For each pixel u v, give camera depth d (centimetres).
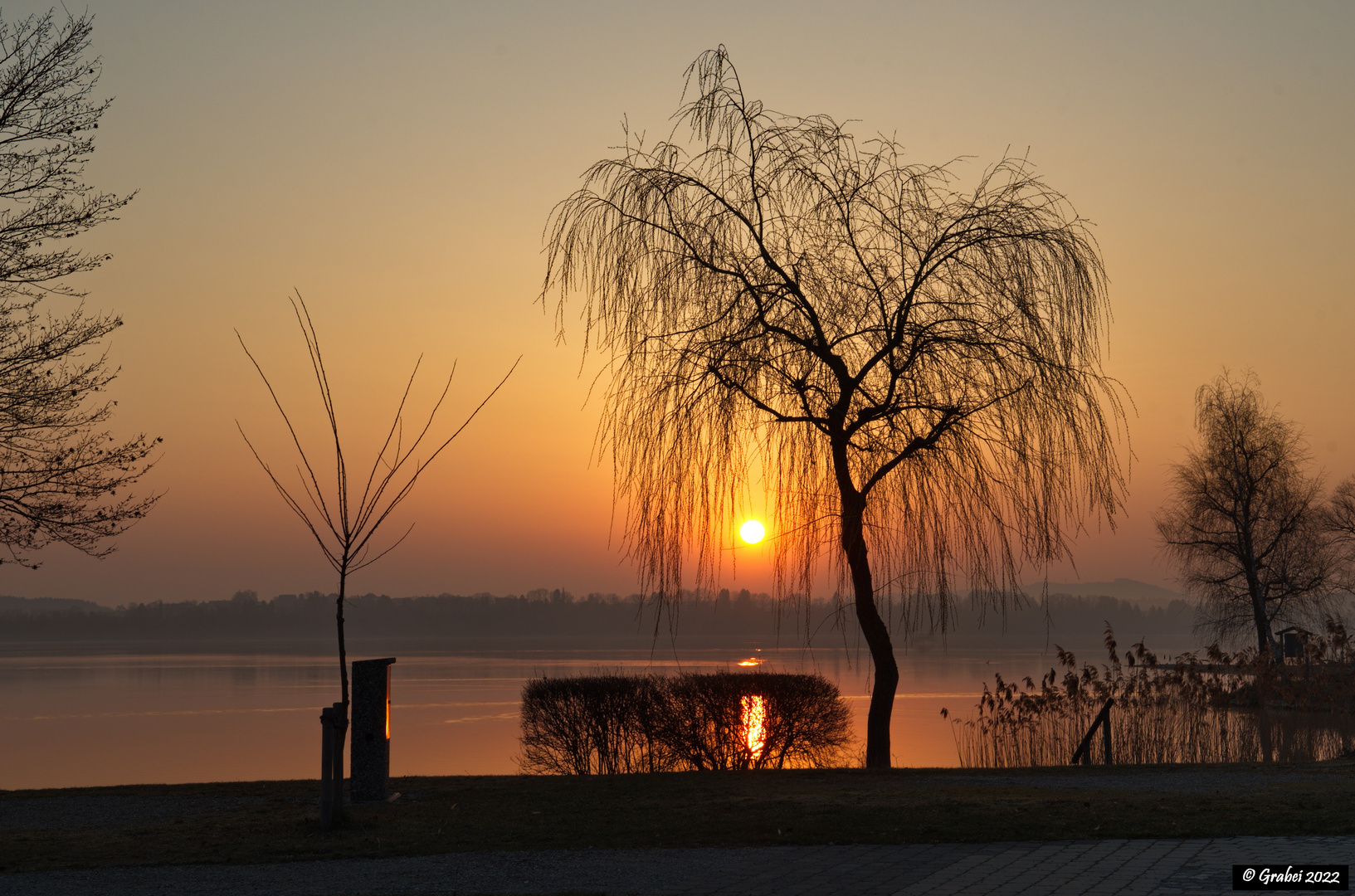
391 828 873
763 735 1578
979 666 7350
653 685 1627
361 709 1039
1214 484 3800
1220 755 1661
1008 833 776
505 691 5412
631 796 1020
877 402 1178
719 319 1166
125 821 933
